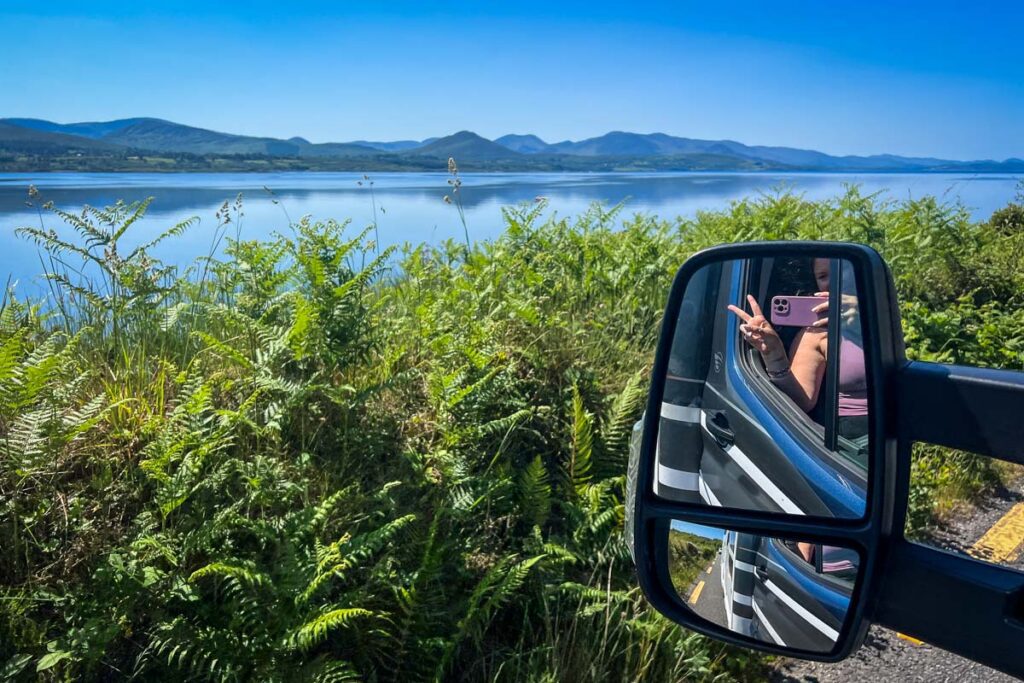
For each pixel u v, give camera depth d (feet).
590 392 17.30
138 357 15.07
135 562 10.00
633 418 16.85
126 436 12.23
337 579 10.95
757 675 11.14
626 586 12.92
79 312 16.87
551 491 14.87
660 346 6.33
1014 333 23.59
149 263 16.51
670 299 6.61
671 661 11.13
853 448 4.75
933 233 34.14
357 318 15.35
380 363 16.96
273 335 14.96
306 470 12.77
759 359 6.90
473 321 18.03
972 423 4.03
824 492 4.98
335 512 12.08
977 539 13.38
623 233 31.89
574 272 25.17
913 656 11.11
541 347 18.29
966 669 10.71
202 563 10.63
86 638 8.79
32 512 10.65
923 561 4.25
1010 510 14.66
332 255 15.79
